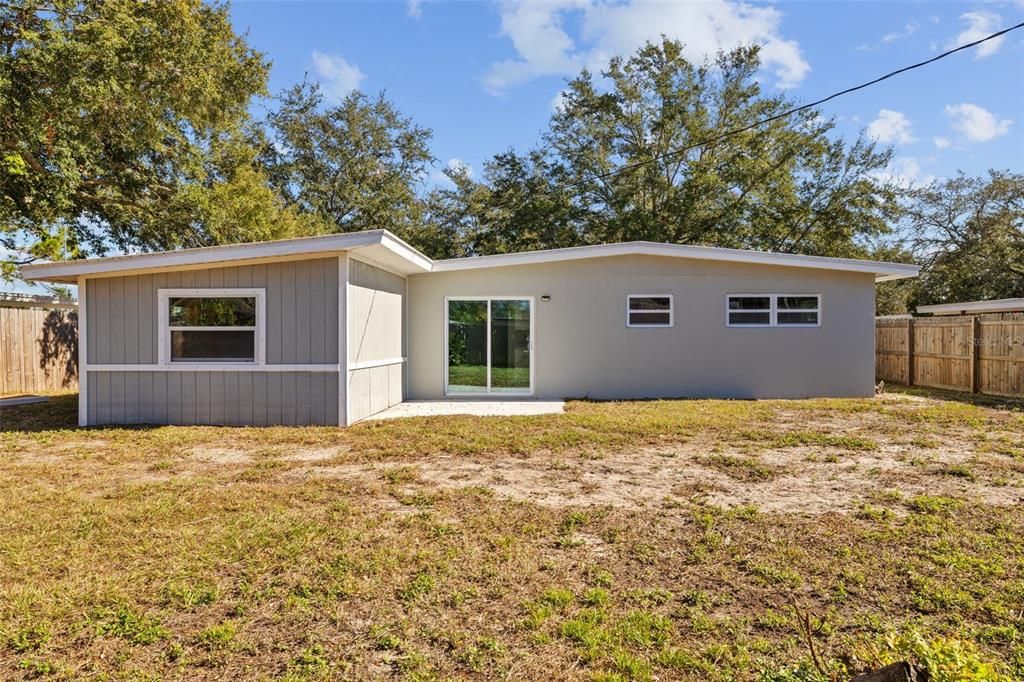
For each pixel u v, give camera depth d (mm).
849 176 24469
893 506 4758
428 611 3076
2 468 6125
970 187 24078
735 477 5664
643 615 3010
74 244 16188
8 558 3730
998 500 4871
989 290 22938
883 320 16031
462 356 12547
